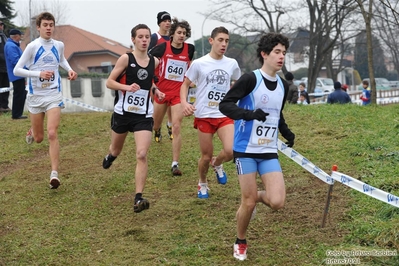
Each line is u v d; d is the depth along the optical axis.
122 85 6.36
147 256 5.45
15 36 12.25
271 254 5.35
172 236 5.89
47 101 7.57
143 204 6.10
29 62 7.57
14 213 6.79
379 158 7.89
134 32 6.45
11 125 11.79
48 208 6.93
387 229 5.45
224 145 6.66
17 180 8.12
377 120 10.37
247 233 5.85
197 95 6.81
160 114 8.68
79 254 5.60
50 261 5.47
